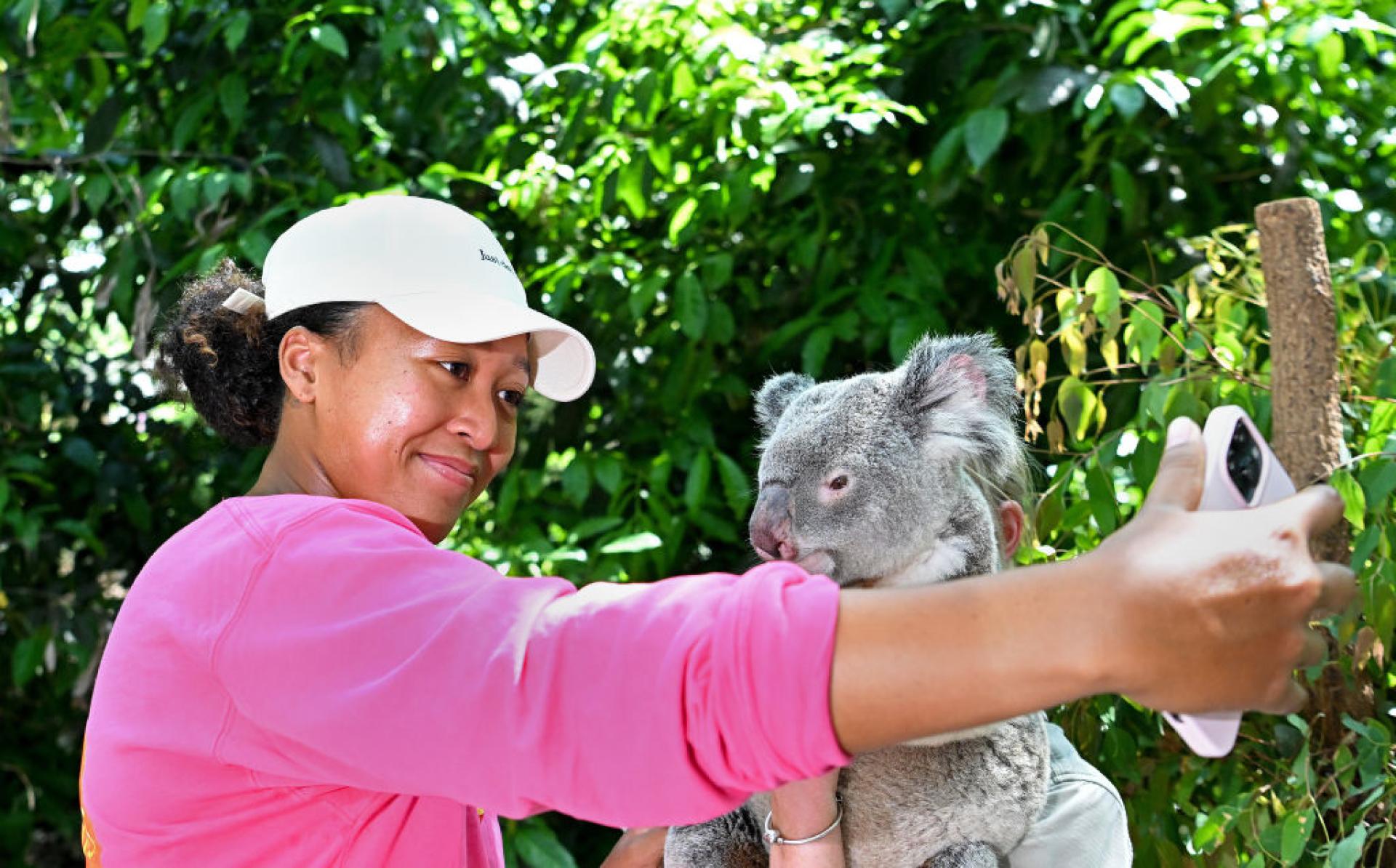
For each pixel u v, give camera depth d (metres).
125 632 1.26
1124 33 3.11
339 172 3.59
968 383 1.64
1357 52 3.44
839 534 1.58
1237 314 2.44
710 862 1.75
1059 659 0.79
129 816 1.24
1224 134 3.54
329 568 1.12
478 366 1.49
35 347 4.32
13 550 4.23
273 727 1.08
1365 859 2.21
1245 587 0.76
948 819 1.62
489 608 1.00
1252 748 2.42
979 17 3.48
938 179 3.33
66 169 3.86
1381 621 1.98
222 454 4.32
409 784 0.97
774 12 3.93
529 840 3.08
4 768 4.26
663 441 3.61
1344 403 2.35
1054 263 3.17
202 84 3.74
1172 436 0.90
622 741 0.88
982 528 1.64
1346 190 3.52
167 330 1.69
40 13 3.57
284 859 1.25
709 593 0.92
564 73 3.72
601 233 3.98
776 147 3.29
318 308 1.46
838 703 0.82
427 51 3.70
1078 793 1.79
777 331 3.41
